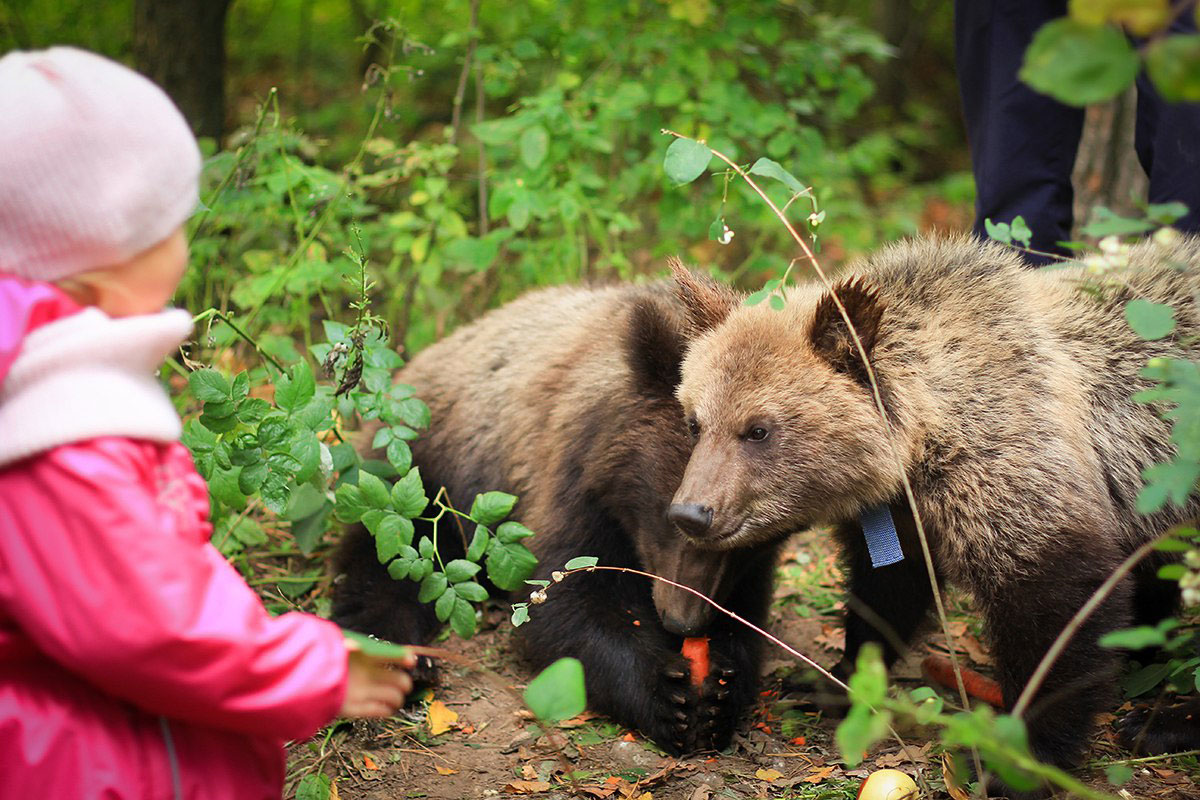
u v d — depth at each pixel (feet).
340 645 6.78
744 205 21.24
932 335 11.44
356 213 18.57
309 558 16.42
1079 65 4.93
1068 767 10.76
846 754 6.70
